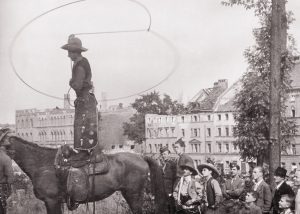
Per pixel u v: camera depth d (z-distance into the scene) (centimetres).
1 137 1026
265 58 3694
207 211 1017
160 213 1065
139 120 9944
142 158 1083
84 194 1024
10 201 1619
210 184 1023
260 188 1018
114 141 8719
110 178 1042
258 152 3897
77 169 1023
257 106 3775
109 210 1459
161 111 10462
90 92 1031
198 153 10431
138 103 10212
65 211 1458
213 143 10256
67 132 10581
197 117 10425
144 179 1066
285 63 3139
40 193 1031
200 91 10862
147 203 1260
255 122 3841
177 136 10456
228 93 10350
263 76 3766
